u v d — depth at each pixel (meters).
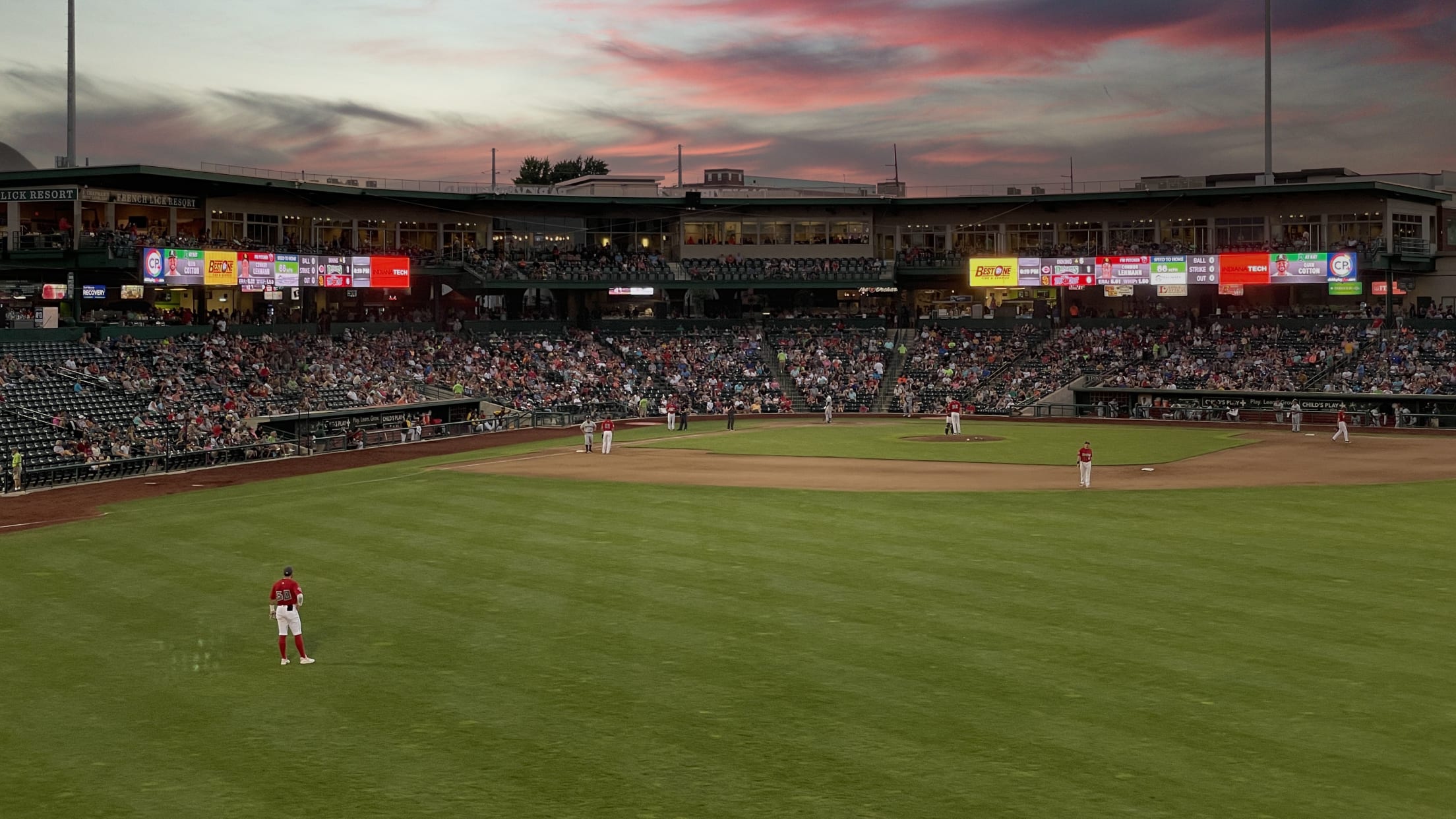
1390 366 81.19
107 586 28.25
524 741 17.88
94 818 15.36
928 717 18.62
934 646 22.44
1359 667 20.92
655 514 37.75
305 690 20.42
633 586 27.56
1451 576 27.91
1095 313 102.88
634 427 78.50
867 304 108.75
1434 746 17.17
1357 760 16.70
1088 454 43.53
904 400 89.50
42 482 48.62
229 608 26.02
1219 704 19.08
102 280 73.12
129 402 60.34
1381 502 39.50
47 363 61.09
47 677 21.25
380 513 38.06
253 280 75.62
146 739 18.19
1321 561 29.73
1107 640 22.75
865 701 19.42
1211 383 84.62
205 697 20.11
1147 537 33.22
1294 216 96.56
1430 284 96.81
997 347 97.31
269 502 40.56
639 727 18.41
